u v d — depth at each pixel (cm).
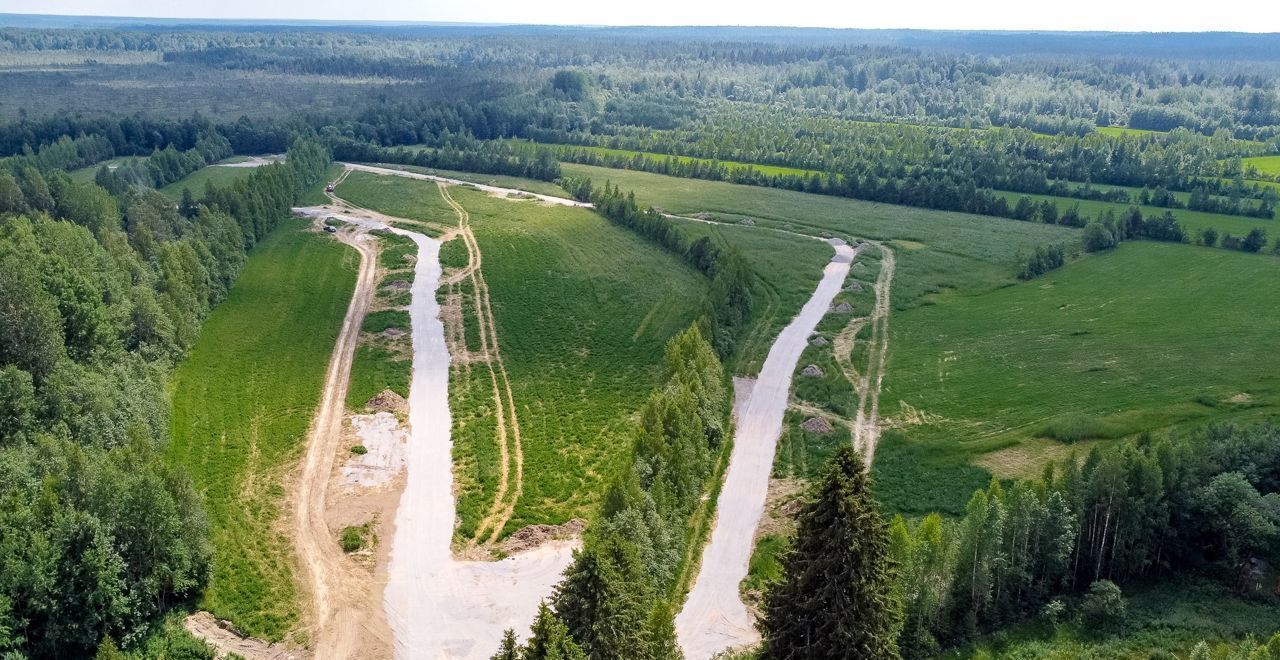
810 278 17225
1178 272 16988
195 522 7281
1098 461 7731
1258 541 7488
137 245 14075
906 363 12988
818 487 5256
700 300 15525
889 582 5378
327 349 12862
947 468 9844
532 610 7331
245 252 17100
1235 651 6600
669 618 5534
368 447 9956
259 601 7294
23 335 9200
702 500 9144
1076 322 14512
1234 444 8444
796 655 5359
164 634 6731
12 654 6056
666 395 9169
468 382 11869
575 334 13838
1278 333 13600
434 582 7650
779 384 12238
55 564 6412
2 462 7488
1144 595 7550
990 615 7219
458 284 16100
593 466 9706
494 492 9094
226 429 10156
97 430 8762
